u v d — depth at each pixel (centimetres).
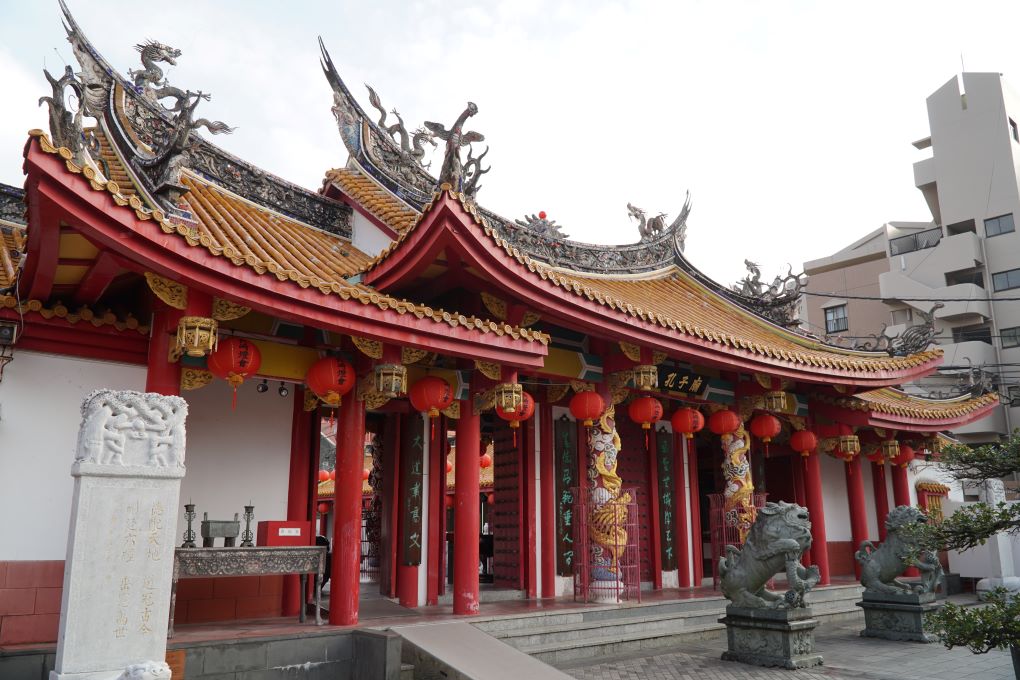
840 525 2586
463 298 1417
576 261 1873
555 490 1772
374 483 1859
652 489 2003
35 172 796
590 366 1619
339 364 1188
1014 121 5000
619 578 1570
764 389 1923
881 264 5272
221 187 1507
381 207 1608
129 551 741
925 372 2141
